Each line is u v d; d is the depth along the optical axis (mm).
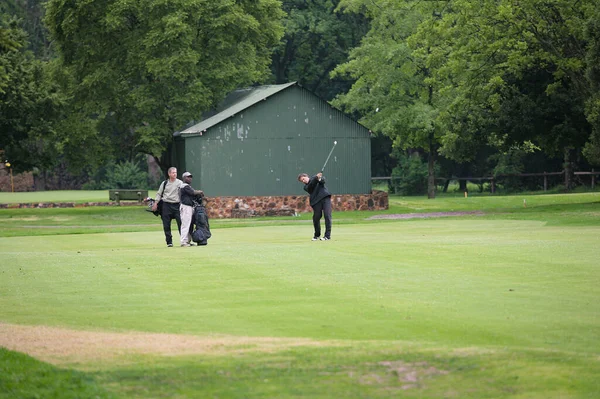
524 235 37406
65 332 17109
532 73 72375
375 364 13727
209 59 84812
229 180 78500
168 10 81125
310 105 80625
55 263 29406
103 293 22312
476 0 68938
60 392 12242
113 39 85312
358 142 82312
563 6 65375
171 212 37562
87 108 87000
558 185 123188
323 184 38438
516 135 73750
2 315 19250
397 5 105750
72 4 83500
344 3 111000
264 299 20547
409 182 128875
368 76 108375
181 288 22719
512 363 13570
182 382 12906
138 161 166000
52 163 90188
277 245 34531
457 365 13531
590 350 14531
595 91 63219
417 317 17672
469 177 135125
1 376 13109
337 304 19516
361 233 43031
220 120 77375
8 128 83812
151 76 86562
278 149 79812
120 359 14477
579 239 34000
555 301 19141
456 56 70312
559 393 12102
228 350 14977
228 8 83562
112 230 57844
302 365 13766
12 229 61156
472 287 21328
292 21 129625
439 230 44125
